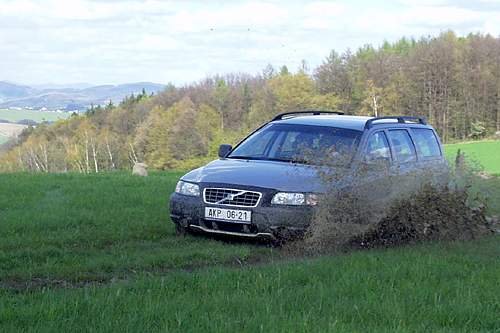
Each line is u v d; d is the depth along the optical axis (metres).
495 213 9.89
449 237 9.41
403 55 82.31
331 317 5.20
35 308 5.31
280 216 8.73
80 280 7.02
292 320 5.09
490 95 79.50
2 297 5.80
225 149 10.80
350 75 78.62
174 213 9.52
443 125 80.12
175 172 25.28
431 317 5.34
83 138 80.88
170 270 7.58
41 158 81.00
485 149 59.09
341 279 6.50
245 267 7.31
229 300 5.68
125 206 12.16
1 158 82.19
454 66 79.94
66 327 4.84
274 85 71.25
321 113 11.77
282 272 6.75
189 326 4.92
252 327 4.90
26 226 9.67
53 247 8.38
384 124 10.72
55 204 12.21
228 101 72.75
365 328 5.00
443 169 9.73
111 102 86.06
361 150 9.70
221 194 9.13
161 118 74.12
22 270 7.17
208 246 8.85
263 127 11.06
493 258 7.97
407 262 7.34
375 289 6.18
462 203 9.45
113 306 5.39
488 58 80.06
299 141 10.22
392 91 78.44
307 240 8.66
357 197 8.66
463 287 6.30
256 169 9.41
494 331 5.09
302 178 8.99
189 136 71.56
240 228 8.98
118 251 8.38
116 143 79.88
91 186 15.77
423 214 9.12
